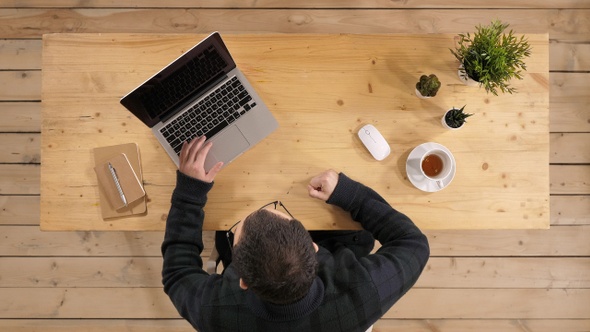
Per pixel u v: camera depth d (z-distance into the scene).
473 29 2.17
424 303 2.19
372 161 1.40
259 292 0.94
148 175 1.39
